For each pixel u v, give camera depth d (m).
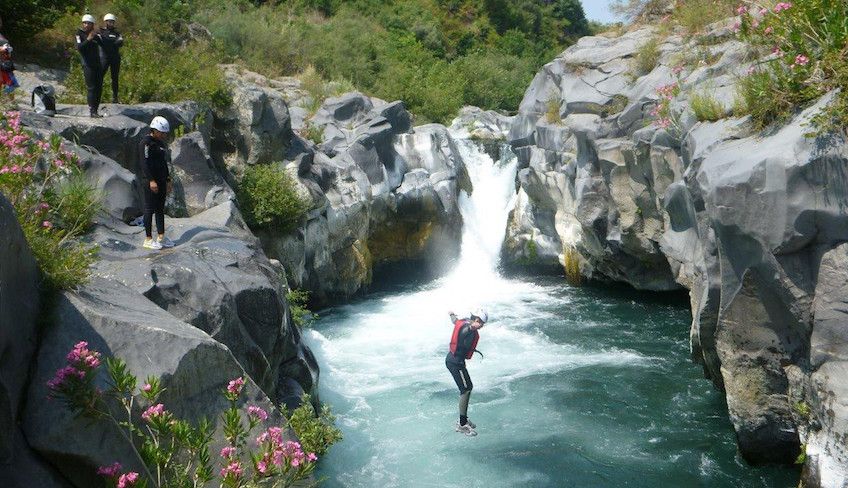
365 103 17.80
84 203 7.10
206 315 6.39
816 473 6.07
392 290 16.11
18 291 4.58
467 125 21.02
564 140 14.05
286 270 13.06
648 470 7.51
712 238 7.21
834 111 5.91
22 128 7.21
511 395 9.62
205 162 11.05
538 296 14.91
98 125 9.55
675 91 10.21
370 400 9.57
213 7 23.69
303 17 26.77
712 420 8.64
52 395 4.31
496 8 35.72
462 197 17.84
